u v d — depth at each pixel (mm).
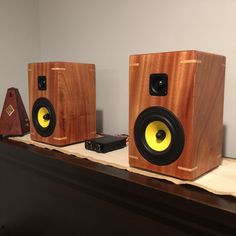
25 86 1832
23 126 1402
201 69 781
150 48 1317
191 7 1163
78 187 1051
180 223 777
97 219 1016
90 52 1578
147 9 1304
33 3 1816
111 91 1509
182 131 797
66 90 1167
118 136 1279
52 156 1095
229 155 1131
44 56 1862
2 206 1476
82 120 1253
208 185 780
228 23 1078
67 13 1672
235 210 662
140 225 886
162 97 826
